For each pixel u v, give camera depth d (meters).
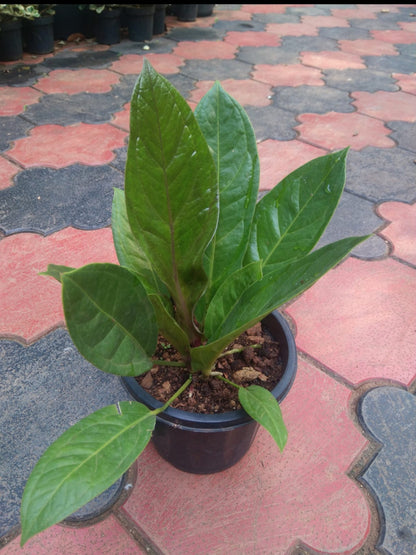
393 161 2.27
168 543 0.96
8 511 0.99
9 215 1.77
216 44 3.74
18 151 2.16
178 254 0.76
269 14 4.66
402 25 4.52
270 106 2.74
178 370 1.02
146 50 3.52
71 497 0.61
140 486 1.05
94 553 0.94
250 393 0.86
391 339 1.41
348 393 1.26
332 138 2.43
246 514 1.01
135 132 0.59
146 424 0.76
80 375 1.26
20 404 1.18
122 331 0.77
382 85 3.13
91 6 3.36
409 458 1.12
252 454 1.12
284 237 0.92
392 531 1.00
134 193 0.65
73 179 2.00
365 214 1.91
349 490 1.06
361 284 1.59
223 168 0.92
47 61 3.19
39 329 1.37
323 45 3.85
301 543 0.98
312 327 1.44
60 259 1.60
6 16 3.00
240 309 0.81
